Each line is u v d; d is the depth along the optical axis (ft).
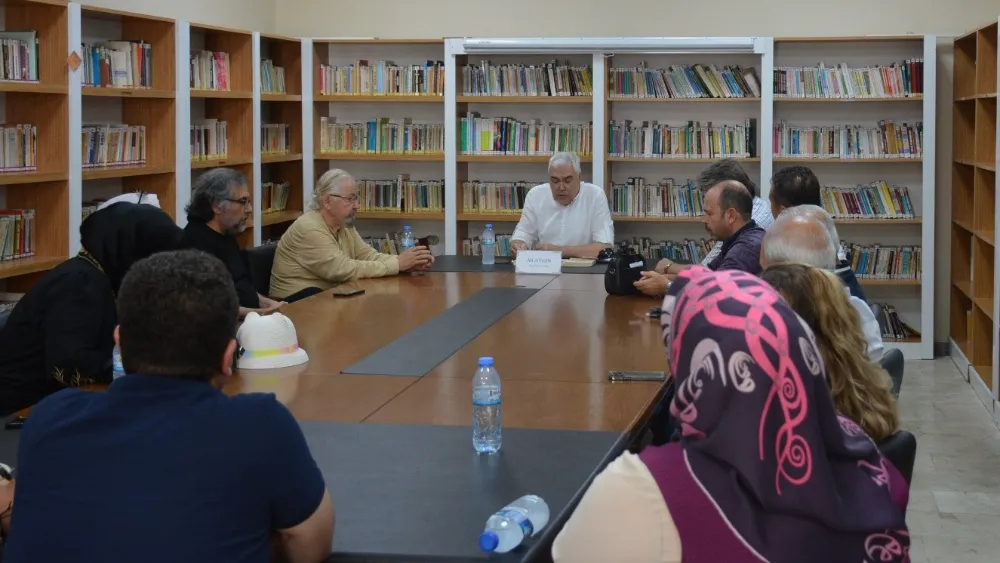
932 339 24.53
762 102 24.08
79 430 5.50
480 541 5.91
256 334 10.61
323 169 26.23
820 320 6.81
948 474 16.66
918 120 24.64
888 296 25.34
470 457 7.57
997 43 20.95
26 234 16.80
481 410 7.77
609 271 15.48
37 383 10.80
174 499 5.29
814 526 4.96
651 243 25.25
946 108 24.53
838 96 24.00
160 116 19.89
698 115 25.27
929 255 24.14
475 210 25.59
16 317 10.77
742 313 5.03
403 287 16.42
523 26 25.70
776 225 10.31
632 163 25.63
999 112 19.39
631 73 24.66
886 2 24.49
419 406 9.04
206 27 21.02
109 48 18.83
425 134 25.49
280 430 5.57
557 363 10.85
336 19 26.20
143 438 5.42
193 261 5.85
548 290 16.08
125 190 20.24
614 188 25.12
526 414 8.80
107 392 5.69
